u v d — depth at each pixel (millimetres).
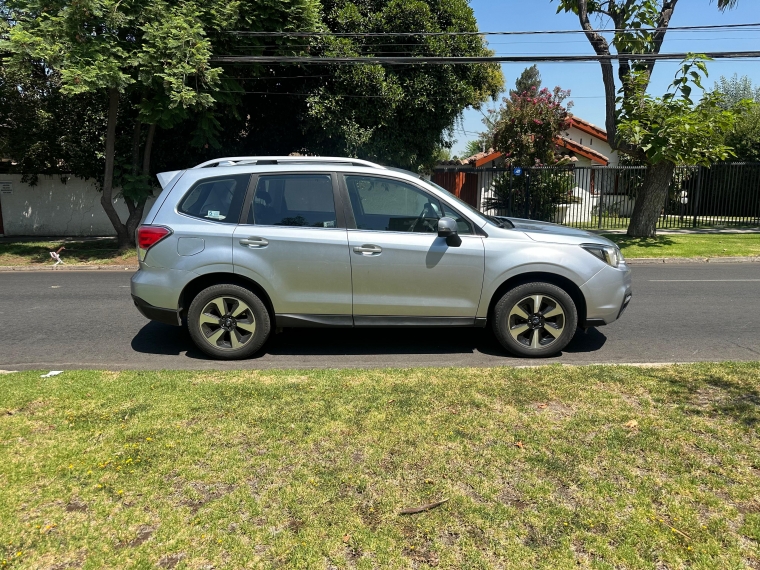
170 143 17766
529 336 5777
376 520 2803
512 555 2561
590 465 3273
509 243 5602
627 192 22953
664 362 5652
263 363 5633
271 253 5531
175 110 12750
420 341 6418
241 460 3342
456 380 4633
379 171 5684
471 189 24094
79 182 19328
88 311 8344
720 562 2510
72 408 4055
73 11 11414
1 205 19391
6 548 2609
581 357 5848
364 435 3637
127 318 7840
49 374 4891
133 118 15297
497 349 6082
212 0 13125
